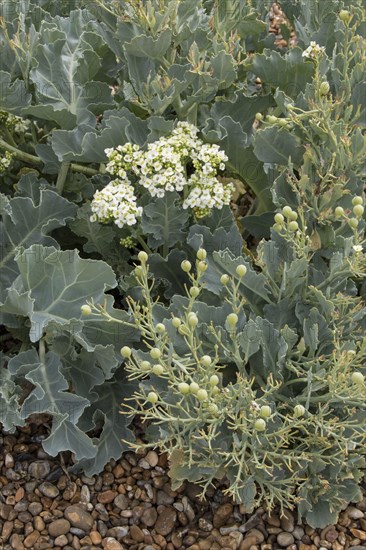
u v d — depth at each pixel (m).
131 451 1.25
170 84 1.27
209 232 1.24
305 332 1.16
